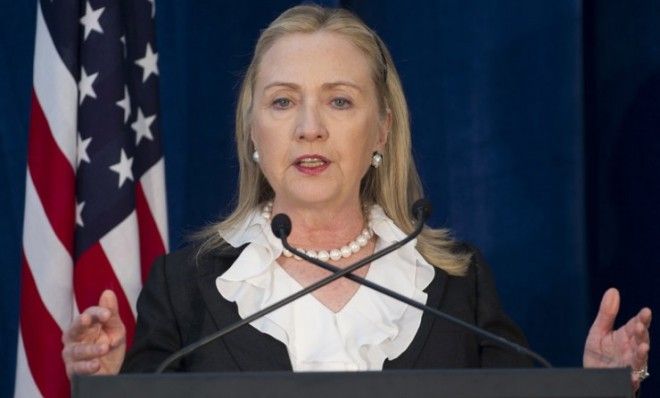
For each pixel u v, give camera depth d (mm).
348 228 9742
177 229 14789
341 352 8961
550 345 14430
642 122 14203
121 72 12953
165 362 7848
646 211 14148
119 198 12742
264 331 9062
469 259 9898
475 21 14664
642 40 14258
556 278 14414
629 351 8352
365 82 9672
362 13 14891
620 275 14281
